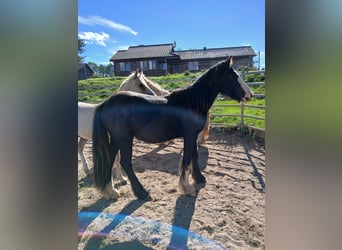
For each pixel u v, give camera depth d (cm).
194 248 157
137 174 278
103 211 201
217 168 285
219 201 213
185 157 225
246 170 277
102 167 218
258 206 203
